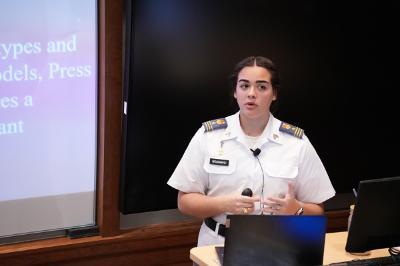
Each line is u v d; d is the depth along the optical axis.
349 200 4.33
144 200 3.58
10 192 3.28
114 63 3.34
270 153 2.66
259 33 3.65
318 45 3.83
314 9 3.76
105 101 3.36
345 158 4.12
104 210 3.48
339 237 2.62
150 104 3.46
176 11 3.38
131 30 3.28
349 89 4.00
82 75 3.35
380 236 2.26
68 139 3.38
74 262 3.47
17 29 3.15
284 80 3.79
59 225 3.45
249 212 2.48
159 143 3.55
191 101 3.58
